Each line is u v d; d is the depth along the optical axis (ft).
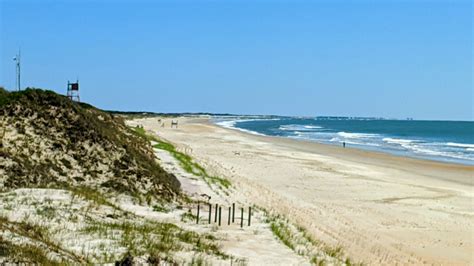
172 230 61.62
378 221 87.97
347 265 58.44
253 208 85.05
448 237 80.12
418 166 174.40
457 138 374.43
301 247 63.10
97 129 98.37
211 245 57.36
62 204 64.80
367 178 138.92
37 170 81.00
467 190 124.98
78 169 86.58
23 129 89.92
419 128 588.50
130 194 81.92
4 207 58.80
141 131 220.64
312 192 112.47
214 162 145.59
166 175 97.81
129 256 43.19
